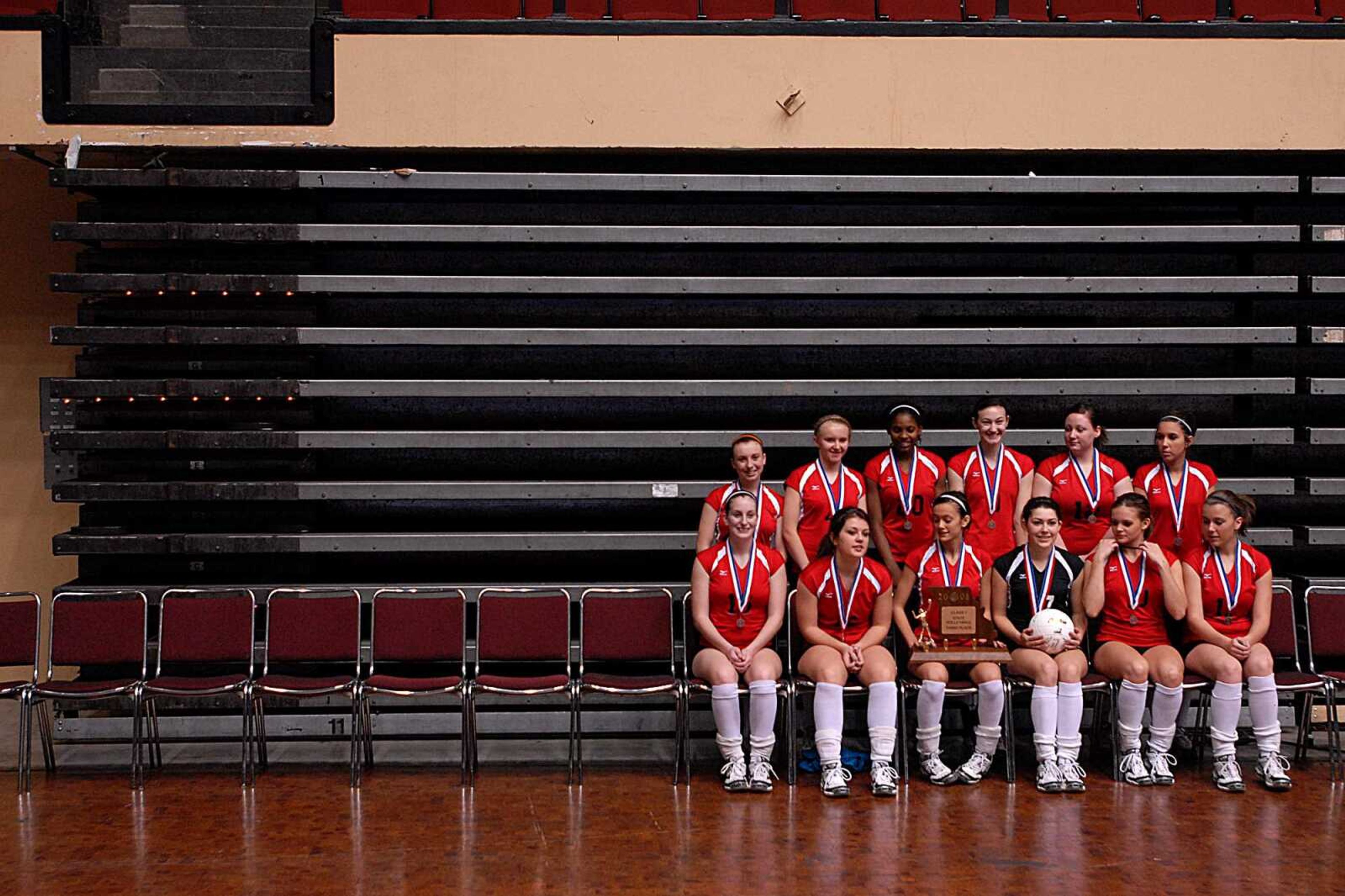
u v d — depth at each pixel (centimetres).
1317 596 628
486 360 732
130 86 677
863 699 659
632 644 621
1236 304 739
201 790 570
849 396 696
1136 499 583
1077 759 584
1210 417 737
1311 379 691
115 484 664
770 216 728
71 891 440
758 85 686
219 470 690
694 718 650
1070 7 695
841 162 718
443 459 725
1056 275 736
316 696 577
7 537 786
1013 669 584
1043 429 712
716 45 685
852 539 566
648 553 721
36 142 673
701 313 733
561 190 684
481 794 562
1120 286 698
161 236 671
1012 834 500
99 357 686
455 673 675
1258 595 591
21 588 786
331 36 677
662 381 689
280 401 693
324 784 579
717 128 686
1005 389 693
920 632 584
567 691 581
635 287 693
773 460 727
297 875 456
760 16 690
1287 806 539
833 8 691
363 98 679
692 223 727
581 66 683
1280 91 694
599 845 490
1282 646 622
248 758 577
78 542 662
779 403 734
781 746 635
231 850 484
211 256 695
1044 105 691
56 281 670
